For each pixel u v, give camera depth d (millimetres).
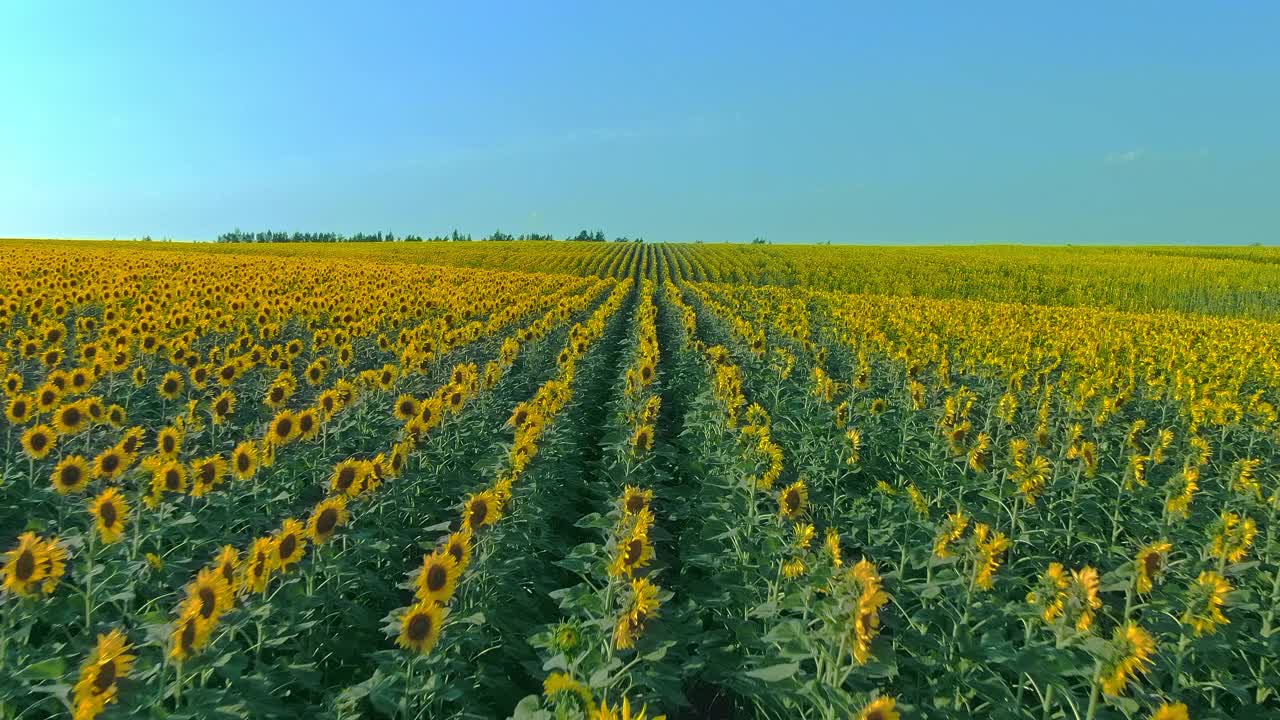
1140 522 8523
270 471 8680
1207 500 9211
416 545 8086
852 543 7660
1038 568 7238
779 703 5012
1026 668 4547
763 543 6852
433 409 9234
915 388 12297
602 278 67750
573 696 3893
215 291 27812
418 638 4551
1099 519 8844
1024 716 4738
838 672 4328
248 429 11445
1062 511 8570
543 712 4059
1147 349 21828
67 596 5633
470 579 5801
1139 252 94000
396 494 7996
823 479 9492
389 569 7367
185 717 3988
